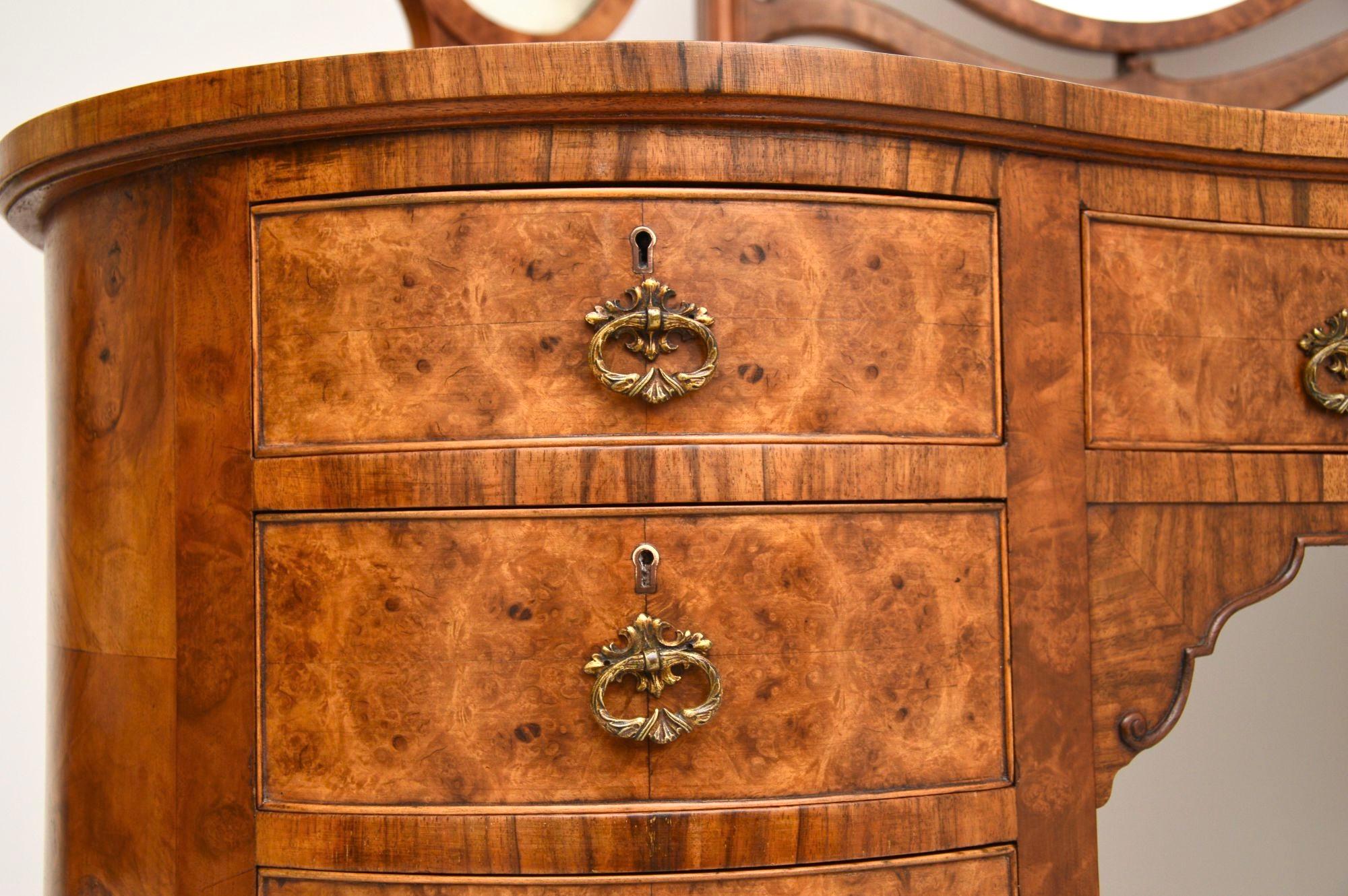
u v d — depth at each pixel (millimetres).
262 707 766
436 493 741
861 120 752
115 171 826
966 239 795
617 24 1346
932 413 784
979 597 792
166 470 800
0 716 1400
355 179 756
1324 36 1575
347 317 759
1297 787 1651
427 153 749
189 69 1430
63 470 886
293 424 766
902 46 1440
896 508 772
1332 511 902
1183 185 859
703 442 748
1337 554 1653
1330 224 901
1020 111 773
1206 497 859
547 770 738
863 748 761
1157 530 849
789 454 751
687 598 744
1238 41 1534
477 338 747
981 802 783
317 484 755
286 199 768
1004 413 803
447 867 735
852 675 760
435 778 741
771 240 756
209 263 784
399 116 735
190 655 784
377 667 748
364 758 748
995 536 799
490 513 741
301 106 735
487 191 746
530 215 746
